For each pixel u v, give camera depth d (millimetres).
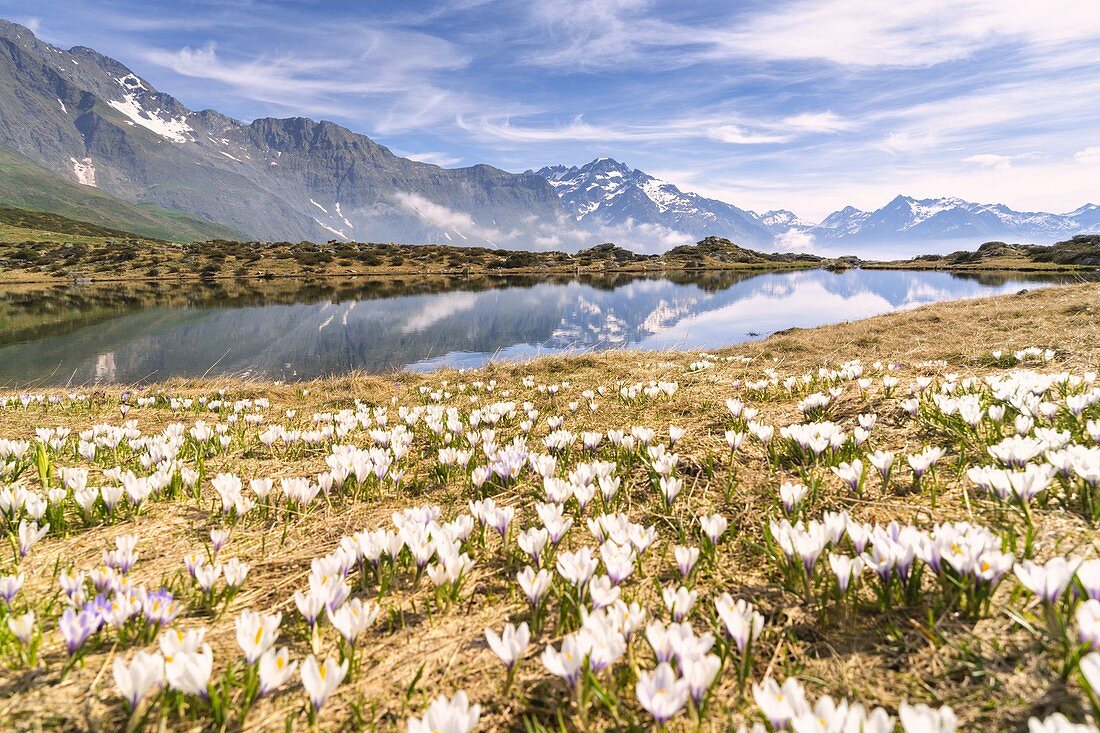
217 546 3291
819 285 71938
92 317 42750
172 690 1960
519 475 4691
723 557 3014
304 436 5910
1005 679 1842
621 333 33500
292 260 122250
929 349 11516
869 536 2445
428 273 113438
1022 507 2803
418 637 2473
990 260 116375
